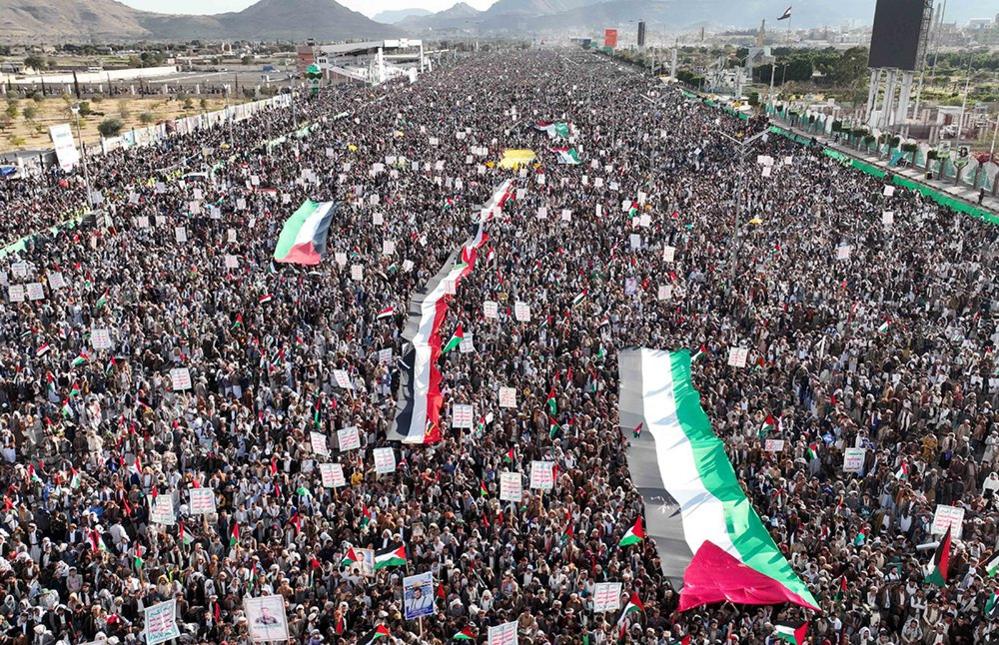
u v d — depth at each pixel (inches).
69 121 4308.6
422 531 815.7
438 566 768.9
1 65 7524.6
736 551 783.1
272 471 938.7
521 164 2716.5
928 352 1272.1
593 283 1523.1
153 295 1497.3
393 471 941.2
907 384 1138.0
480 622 684.1
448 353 1262.3
